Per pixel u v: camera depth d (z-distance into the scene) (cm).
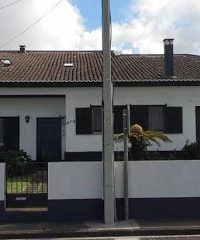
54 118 2459
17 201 1348
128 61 2795
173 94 2386
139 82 2336
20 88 2345
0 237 1196
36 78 2383
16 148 2448
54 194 1345
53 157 2453
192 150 2228
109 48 1341
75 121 2361
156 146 2345
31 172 1374
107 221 1300
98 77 2402
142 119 2369
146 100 2373
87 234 1207
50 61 2770
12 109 2448
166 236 1182
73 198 1348
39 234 1202
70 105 2364
